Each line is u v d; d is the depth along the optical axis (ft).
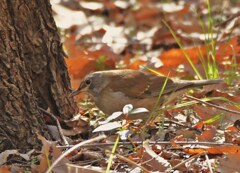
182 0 80.07
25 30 38.40
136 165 31.78
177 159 34.42
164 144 35.81
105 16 77.10
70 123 39.58
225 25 68.54
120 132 34.83
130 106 35.32
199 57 52.75
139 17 75.82
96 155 34.99
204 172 33.22
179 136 37.35
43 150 33.27
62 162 32.65
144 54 67.26
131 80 40.22
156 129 39.27
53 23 39.70
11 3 37.58
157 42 68.95
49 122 38.81
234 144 35.68
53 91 39.70
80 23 74.38
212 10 74.49
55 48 39.83
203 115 40.47
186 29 70.49
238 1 76.18
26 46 38.47
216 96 43.65
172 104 43.52
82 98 46.26
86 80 40.32
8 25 35.96
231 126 38.91
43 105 39.50
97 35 71.82
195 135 38.11
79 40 70.38
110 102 40.06
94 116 41.52
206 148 35.40
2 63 35.45
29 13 38.45
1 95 35.35
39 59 39.11
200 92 44.91
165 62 58.13
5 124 35.50
